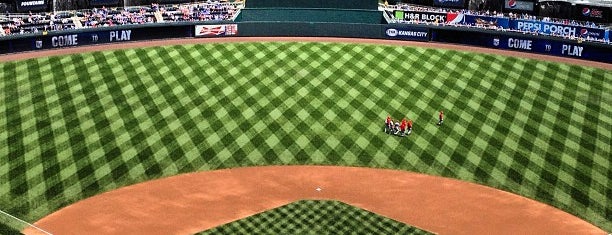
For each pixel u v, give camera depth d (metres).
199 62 60.75
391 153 46.47
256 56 62.31
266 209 39.34
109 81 56.38
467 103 53.88
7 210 38.56
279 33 67.75
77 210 38.84
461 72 59.97
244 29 67.25
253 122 50.12
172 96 53.91
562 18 66.75
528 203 40.84
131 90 54.81
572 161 45.69
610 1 65.19
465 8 69.50
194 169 43.94
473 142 47.88
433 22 69.06
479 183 42.94
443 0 69.88
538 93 56.16
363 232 37.16
